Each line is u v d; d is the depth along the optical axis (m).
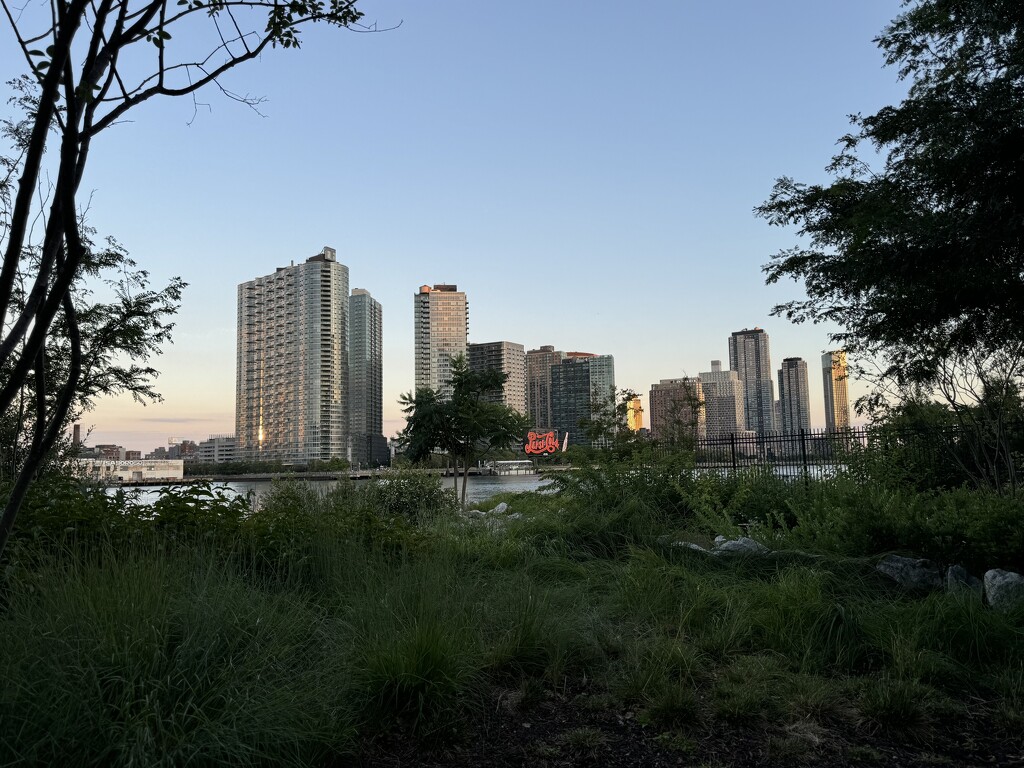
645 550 7.40
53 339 10.61
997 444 10.36
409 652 3.77
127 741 2.69
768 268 11.89
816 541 7.86
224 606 3.72
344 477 13.73
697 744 3.57
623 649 4.84
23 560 4.14
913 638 4.84
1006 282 7.90
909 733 3.74
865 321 10.59
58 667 2.95
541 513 9.85
